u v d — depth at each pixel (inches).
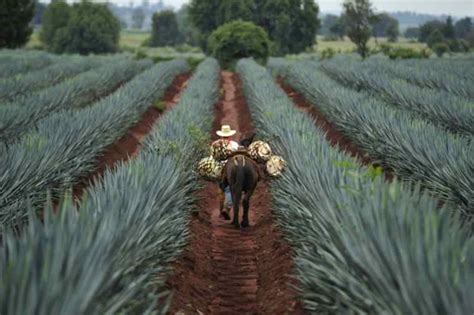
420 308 504.7
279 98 2209.6
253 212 1327.5
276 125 1547.7
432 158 1133.7
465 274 507.8
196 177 1283.2
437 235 570.3
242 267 1027.3
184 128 1521.9
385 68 3272.6
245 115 2576.3
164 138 1381.6
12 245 572.7
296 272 831.1
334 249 644.7
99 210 726.5
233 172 1180.5
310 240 785.6
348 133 1761.8
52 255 525.7
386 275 554.9
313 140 1220.5
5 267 512.4
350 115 1728.6
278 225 1071.0
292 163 1114.7
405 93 2015.3
